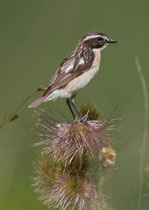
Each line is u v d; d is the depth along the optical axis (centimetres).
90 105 1077
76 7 1997
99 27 2014
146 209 1198
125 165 1284
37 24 1939
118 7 2053
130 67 1930
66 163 997
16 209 1288
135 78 1862
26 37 1908
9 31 1925
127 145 1305
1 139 1406
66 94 1216
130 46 2011
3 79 1789
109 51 1984
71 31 1944
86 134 995
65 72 1214
